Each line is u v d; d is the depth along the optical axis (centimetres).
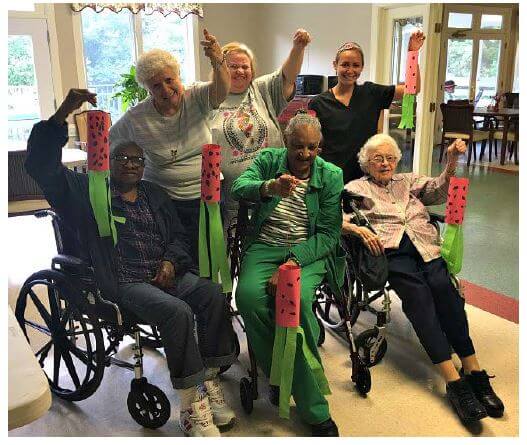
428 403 199
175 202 212
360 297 222
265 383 215
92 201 169
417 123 470
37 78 577
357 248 208
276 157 204
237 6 697
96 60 635
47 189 174
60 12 579
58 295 195
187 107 202
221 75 196
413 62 224
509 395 202
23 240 410
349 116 246
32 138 164
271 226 200
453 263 204
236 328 261
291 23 645
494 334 250
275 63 694
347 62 240
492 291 304
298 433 182
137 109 204
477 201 522
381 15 499
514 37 938
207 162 171
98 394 207
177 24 676
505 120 696
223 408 185
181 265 192
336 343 248
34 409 82
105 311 176
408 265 211
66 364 200
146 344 216
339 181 200
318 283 189
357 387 207
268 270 190
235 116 237
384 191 231
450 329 203
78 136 554
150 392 179
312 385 175
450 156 216
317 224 198
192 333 172
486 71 930
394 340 250
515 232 420
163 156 205
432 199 233
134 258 190
